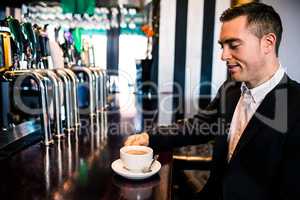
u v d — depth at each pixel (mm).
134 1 2293
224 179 951
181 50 2639
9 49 1052
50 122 1141
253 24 854
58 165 882
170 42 2619
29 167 863
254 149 895
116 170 801
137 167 798
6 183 752
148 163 814
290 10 2518
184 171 1662
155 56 2635
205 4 2566
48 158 941
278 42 919
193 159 1649
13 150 992
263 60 903
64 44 1476
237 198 914
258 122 908
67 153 990
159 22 2580
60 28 1461
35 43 1172
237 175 925
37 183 756
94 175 815
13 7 1436
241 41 862
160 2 2537
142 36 2613
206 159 1645
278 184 844
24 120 1334
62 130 1179
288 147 825
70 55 1532
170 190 735
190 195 1554
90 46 1921
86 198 683
